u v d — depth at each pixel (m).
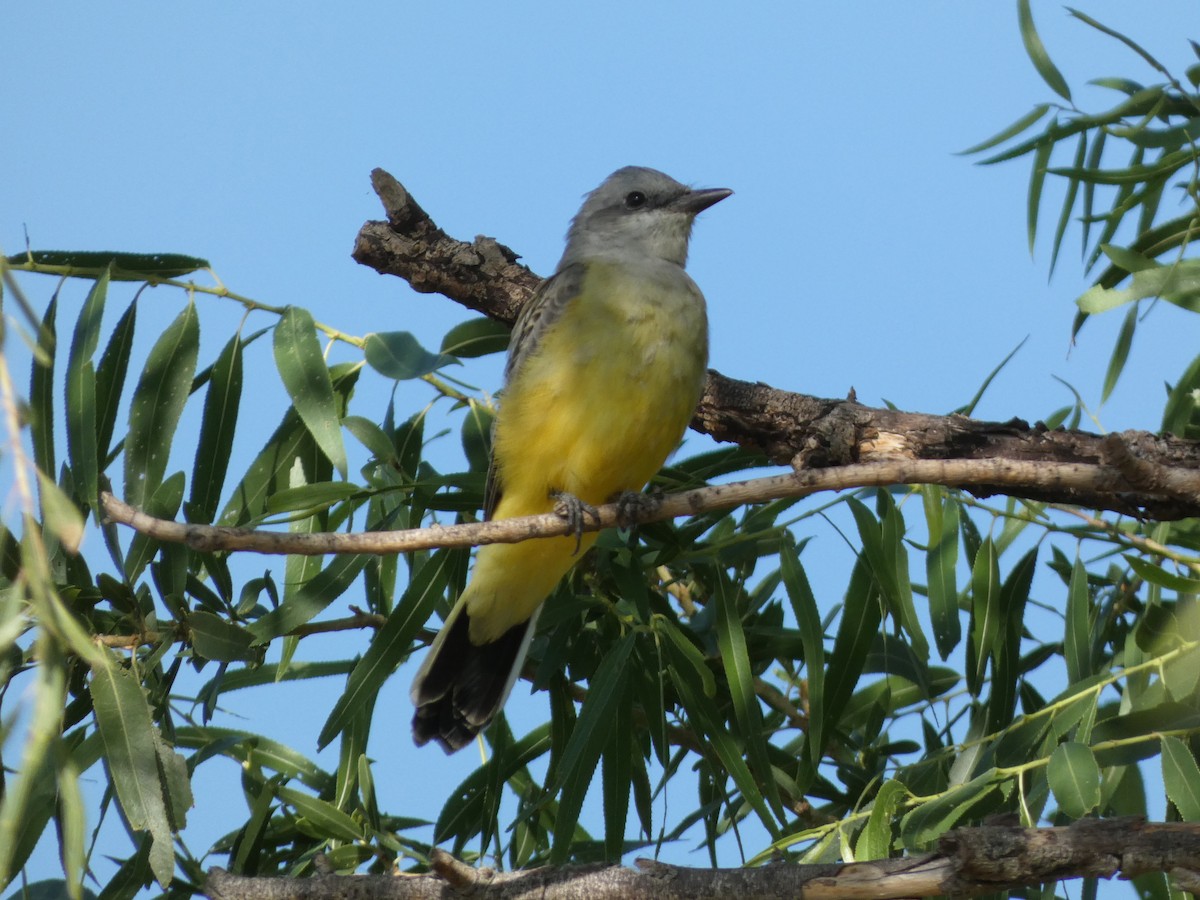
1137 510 8.80
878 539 9.18
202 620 8.56
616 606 9.76
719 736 8.81
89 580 8.73
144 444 8.91
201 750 9.10
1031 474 7.02
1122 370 9.75
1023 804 7.48
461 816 9.68
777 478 7.36
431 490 9.45
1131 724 8.03
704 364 9.86
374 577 9.98
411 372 8.85
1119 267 10.14
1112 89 9.81
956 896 6.66
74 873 4.09
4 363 3.87
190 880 8.51
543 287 10.26
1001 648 9.35
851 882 6.57
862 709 10.33
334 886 7.34
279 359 9.02
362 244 10.85
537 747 9.83
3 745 3.89
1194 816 7.52
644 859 7.06
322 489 8.92
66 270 9.23
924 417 9.59
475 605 9.85
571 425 9.52
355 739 9.23
